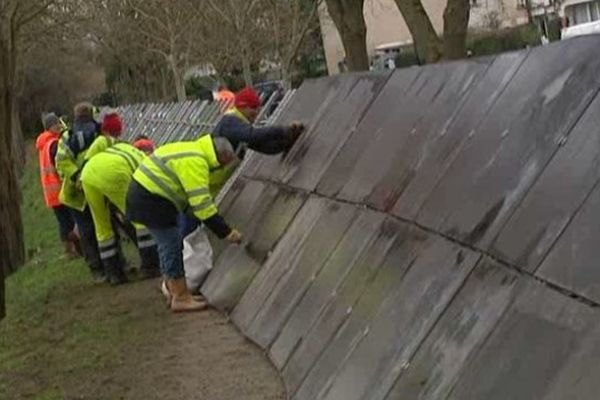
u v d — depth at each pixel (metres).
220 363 7.13
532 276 4.22
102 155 10.63
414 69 7.05
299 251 7.46
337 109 8.45
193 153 8.55
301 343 6.43
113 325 9.05
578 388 3.56
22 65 40.66
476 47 37.91
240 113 9.12
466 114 5.70
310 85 9.86
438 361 4.63
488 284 4.56
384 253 5.88
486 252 4.72
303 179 8.40
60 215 13.95
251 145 9.23
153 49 38.81
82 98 59.81
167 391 6.79
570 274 3.96
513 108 5.11
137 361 7.71
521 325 4.12
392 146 6.66
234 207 10.08
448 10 11.30
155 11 36.19
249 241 8.88
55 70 56.81
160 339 8.20
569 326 3.80
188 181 8.48
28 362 8.35
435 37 11.55
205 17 31.80
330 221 7.13
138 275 11.34
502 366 4.10
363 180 6.91
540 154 4.62
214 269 9.44
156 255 11.05
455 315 4.71
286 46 26.66
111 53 47.44
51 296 11.24
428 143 6.06
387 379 4.99
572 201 4.17
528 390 3.84
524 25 39.16
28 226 21.77
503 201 4.77
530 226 4.42
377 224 6.23
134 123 29.12
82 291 11.14
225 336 7.83
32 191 30.52
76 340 8.81
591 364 3.56
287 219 8.20
